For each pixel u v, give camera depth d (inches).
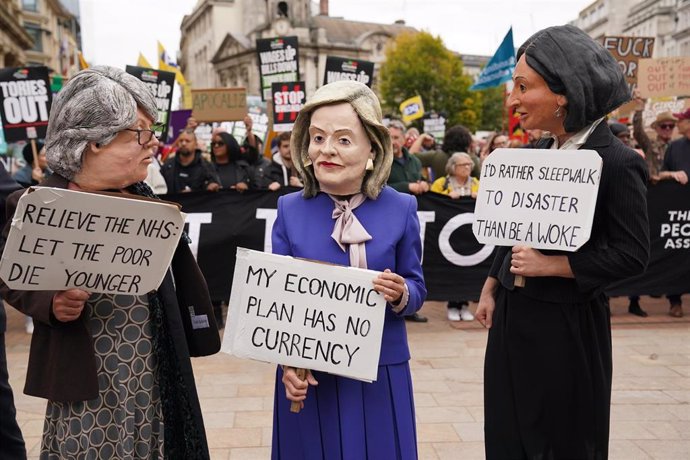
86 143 66.3
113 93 66.6
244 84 2576.3
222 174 247.1
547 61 72.8
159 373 75.0
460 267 222.1
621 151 73.1
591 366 76.6
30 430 135.9
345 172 73.5
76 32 1699.1
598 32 2573.8
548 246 74.1
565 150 73.5
